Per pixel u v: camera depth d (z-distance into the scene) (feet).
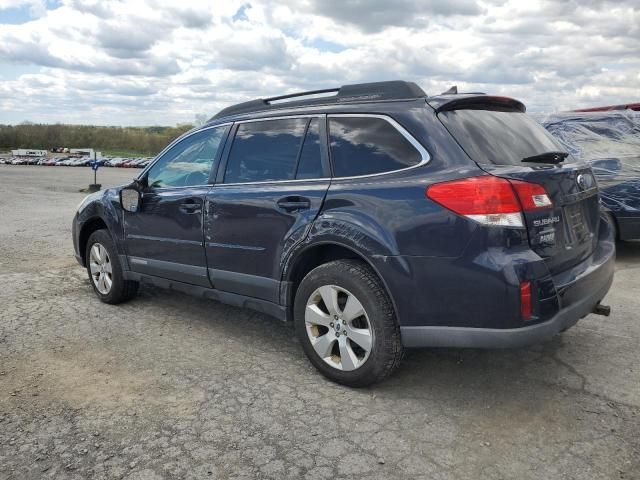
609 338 13.74
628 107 26.89
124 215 16.28
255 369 12.26
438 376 11.70
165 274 15.20
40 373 12.09
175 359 12.90
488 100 11.23
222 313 16.51
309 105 12.44
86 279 21.07
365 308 10.50
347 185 10.94
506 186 9.12
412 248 9.81
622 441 9.08
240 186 13.10
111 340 14.20
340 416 10.07
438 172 9.81
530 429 9.53
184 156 15.11
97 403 10.66
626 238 21.77
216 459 8.73
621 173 21.61
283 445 9.12
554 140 12.23
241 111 14.19
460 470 8.39
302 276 12.17
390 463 8.58
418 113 10.50
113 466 8.57
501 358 12.59
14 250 27.91
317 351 11.51
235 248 12.95
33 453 8.93
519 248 9.20
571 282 10.01
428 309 9.81
